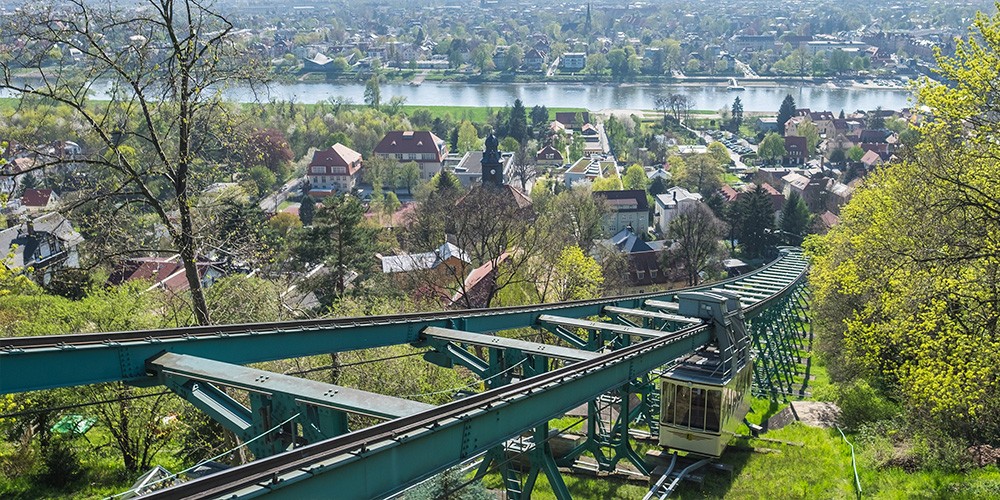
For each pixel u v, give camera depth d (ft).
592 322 78.95
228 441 89.71
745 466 93.04
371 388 105.50
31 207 303.48
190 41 73.82
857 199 154.81
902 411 109.50
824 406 125.80
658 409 105.60
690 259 308.81
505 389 48.55
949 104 81.82
